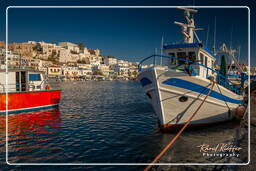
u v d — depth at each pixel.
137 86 69.75
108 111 19.70
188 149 8.71
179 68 11.10
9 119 15.03
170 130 10.98
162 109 10.49
